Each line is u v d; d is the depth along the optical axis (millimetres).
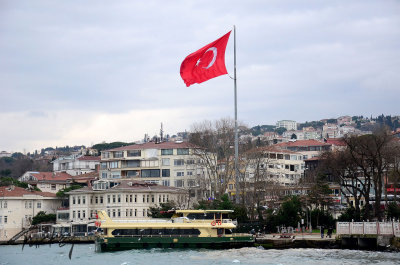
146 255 106000
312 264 88625
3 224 164375
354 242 105438
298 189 166875
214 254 104375
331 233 115062
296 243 109625
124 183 167875
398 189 170000
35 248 135125
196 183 176250
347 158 134250
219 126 173000
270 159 191000
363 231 103938
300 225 131250
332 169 141750
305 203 141000
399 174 137875
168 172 188500
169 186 178125
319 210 133875
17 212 168000
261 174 164750
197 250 111500
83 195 167000
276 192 167500
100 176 197375
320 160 177125
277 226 128750
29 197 171625
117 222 116812
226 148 166125
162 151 190250
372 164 131750
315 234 119812
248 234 114688
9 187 173625
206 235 114500
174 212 127125
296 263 90000
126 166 193875
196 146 176250
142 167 191250
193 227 114875
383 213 133000
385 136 133250
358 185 166125
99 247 116875
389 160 137750
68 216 168750
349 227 105125
